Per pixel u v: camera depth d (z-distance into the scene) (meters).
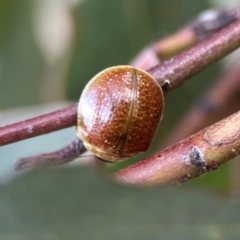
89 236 0.06
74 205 0.06
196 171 0.08
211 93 0.14
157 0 0.16
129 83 0.08
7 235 0.06
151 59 0.13
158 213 0.07
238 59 0.15
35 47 0.17
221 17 0.12
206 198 0.07
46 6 0.17
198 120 0.14
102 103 0.08
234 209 0.07
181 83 0.09
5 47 0.17
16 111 0.15
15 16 0.17
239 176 0.13
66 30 0.16
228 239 0.07
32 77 0.17
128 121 0.08
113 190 0.07
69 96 0.16
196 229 0.07
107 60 0.16
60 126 0.09
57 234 0.06
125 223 0.07
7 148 0.12
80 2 0.16
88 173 0.06
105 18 0.16
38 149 0.12
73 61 0.16
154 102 0.09
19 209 0.06
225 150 0.08
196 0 0.16
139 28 0.16
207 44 0.09
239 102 0.14
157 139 0.15
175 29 0.16
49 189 0.06
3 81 0.17
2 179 0.06
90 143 0.09
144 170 0.08
